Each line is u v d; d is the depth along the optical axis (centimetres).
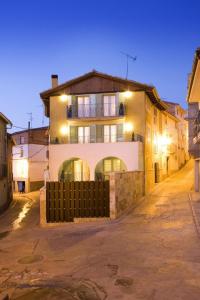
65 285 707
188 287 656
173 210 1565
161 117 3353
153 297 621
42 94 2653
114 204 1475
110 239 1082
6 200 2914
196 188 2334
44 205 1507
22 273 800
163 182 3120
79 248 996
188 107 2431
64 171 2605
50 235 1230
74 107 2591
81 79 2570
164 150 3459
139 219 1407
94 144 2431
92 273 769
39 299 645
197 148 2341
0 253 1005
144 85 2472
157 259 835
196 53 1285
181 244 953
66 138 2623
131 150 2362
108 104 2570
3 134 2892
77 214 1499
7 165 3033
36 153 4084
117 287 679
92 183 1503
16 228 1792
